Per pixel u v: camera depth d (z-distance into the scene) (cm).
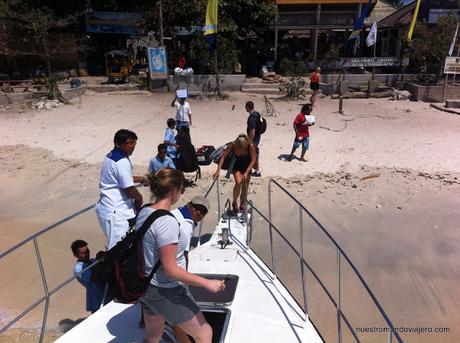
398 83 2288
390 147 1363
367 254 791
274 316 375
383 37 2905
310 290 691
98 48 2930
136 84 2341
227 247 511
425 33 2252
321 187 1077
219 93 2109
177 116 1220
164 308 287
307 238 852
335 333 595
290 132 1534
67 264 785
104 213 461
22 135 1541
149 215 273
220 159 723
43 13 2420
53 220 948
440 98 2088
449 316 623
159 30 2275
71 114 1817
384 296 671
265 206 987
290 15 2620
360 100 2120
